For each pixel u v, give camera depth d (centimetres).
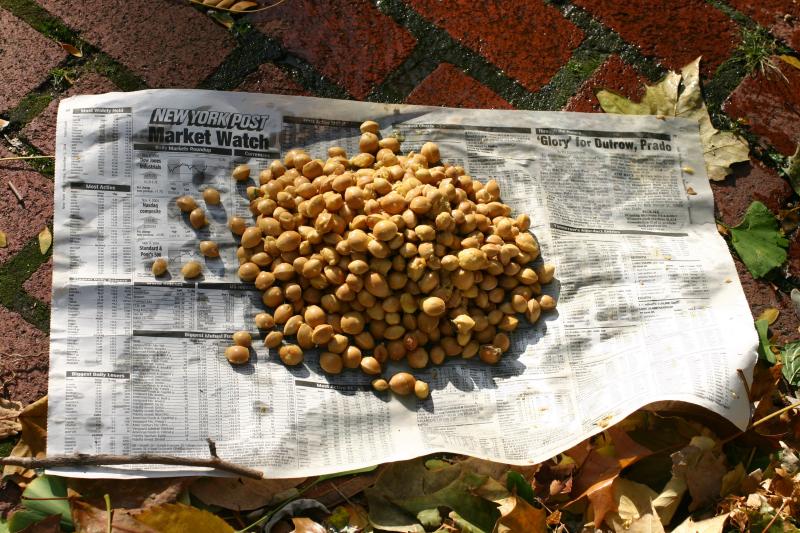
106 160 110
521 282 112
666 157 118
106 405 106
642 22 123
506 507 104
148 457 103
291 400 108
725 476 107
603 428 108
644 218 116
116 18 118
